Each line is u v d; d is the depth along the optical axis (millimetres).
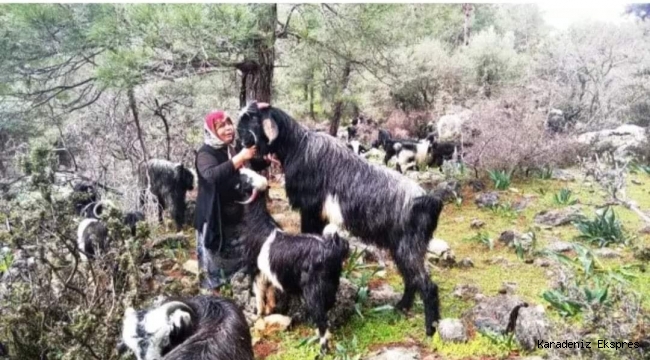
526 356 3824
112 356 3299
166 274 5359
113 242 4070
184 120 8969
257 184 4191
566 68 14359
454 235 6426
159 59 6324
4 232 4574
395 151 9648
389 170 4387
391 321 4426
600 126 12516
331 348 4039
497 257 5652
